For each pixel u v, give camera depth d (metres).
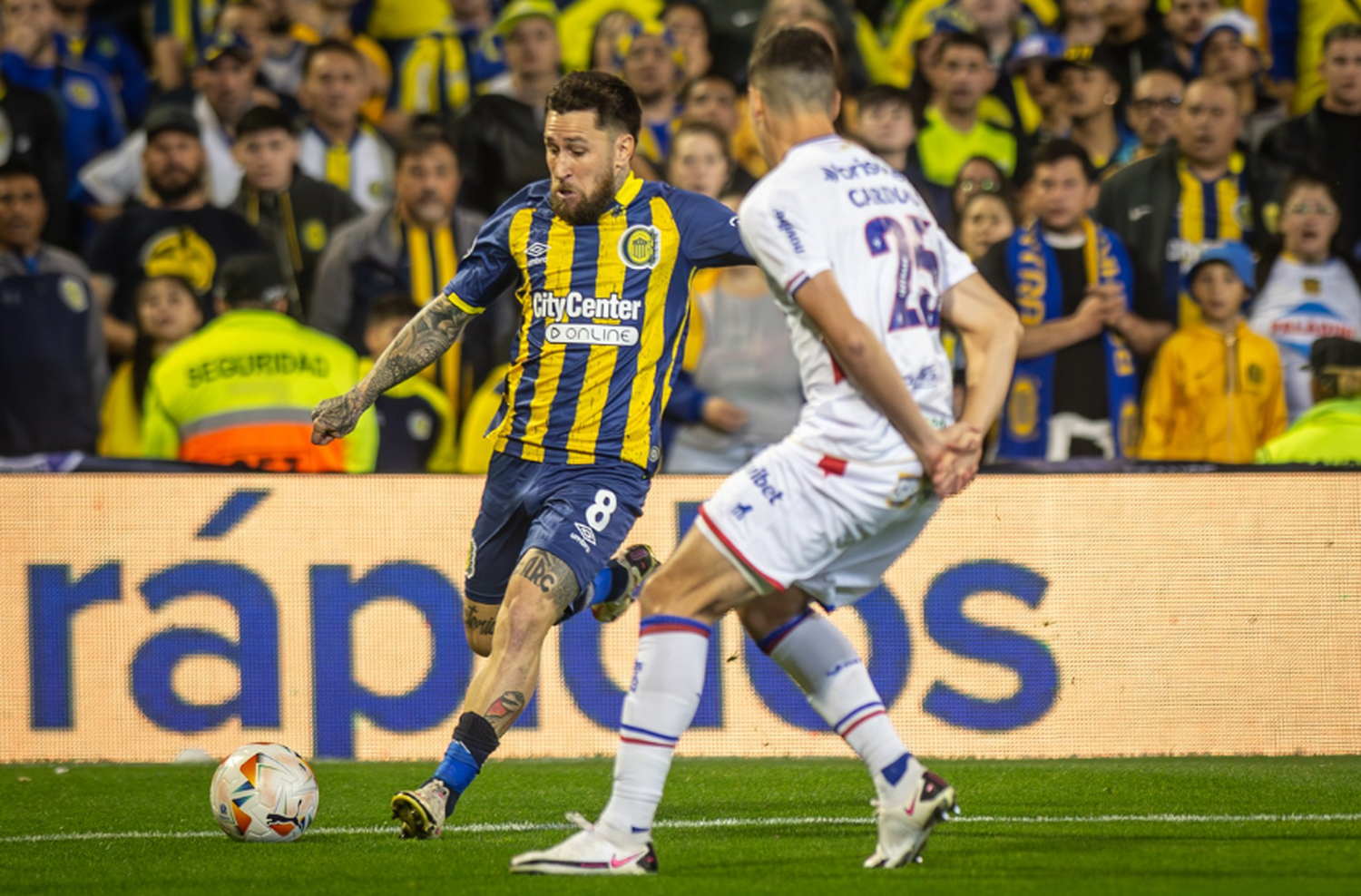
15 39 26.16
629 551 13.89
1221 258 23.25
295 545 19.28
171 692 19.22
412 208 23.39
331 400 13.25
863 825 13.73
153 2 28.52
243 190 24.27
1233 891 10.01
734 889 10.23
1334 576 18.70
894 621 18.95
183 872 11.70
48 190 25.53
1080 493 18.92
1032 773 17.39
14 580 19.30
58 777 17.92
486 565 13.84
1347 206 24.33
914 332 10.35
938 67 25.09
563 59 27.53
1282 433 23.11
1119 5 26.14
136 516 19.33
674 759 18.86
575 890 10.28
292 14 27.52
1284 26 26.62
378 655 19.17
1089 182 23.12
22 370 23.20
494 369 23.05
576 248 13.25
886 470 10.20
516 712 12.39
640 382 13.34
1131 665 18.81
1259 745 18.72
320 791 16.58
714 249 13.35
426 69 27.28
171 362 22.38
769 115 10.81
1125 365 22.94
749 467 10.57
